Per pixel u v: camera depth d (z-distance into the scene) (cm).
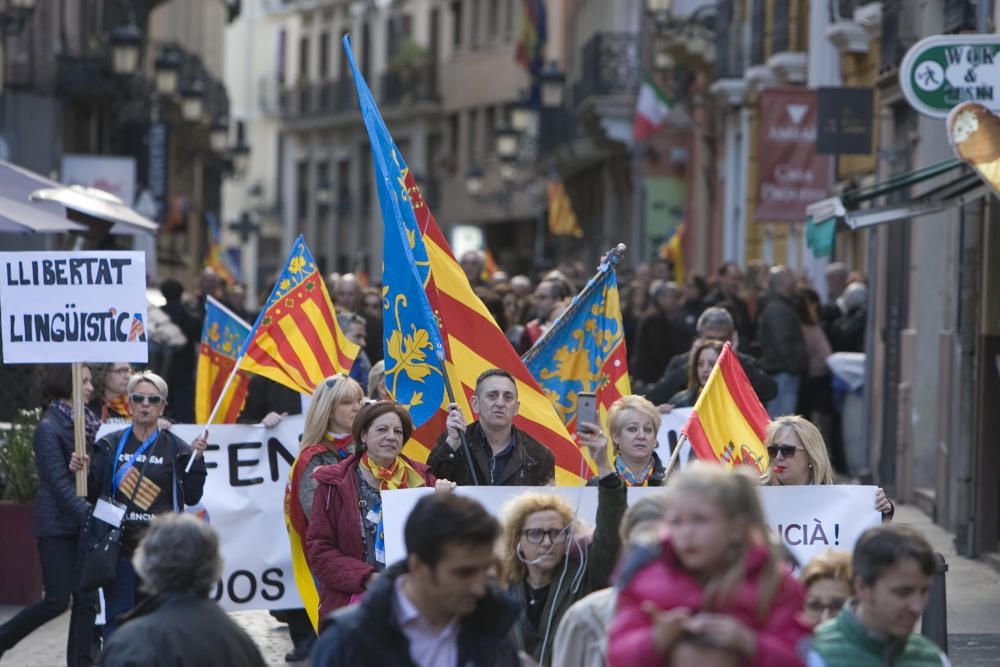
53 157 6544
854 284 4556
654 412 1816
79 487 2169
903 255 4122
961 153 2342
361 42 15762
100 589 2167
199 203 11756
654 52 8500
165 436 2145
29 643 2517
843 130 4272
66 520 2166
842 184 5250
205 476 2161
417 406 2025
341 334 2478
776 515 1700
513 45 13275
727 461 1861
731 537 968
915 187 3950
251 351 2339
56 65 6619
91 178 5775
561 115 10569
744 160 6794
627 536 1208
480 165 13725
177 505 2134
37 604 2169
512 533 1452
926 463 3922
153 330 4078
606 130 9131
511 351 2086
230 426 2384
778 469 1745
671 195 8950
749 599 970
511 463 1903
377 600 1102
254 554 2373
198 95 8081
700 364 2505
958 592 2792
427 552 1076
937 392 3888
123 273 2145
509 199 8781
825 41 5569
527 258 13062
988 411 3156
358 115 15575
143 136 8206
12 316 2145
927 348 3894
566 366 2234
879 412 4284
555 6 12531
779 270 4000
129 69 6269
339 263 16125
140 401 2127
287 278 2358
